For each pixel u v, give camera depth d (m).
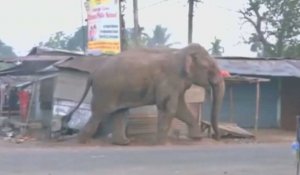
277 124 28.94
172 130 22.25
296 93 28.94
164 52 21.05
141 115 22.05
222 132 22.78
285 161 15.28
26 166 13.95
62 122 22.16
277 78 28.94
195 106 23.25
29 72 28.14
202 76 20.94
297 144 11.54
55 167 13.84
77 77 22.47
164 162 14.96
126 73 20.56
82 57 22.61
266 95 28.89
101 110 20.69
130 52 21.11
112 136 20.64
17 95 29.00
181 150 18.25
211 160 15.47
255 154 16.98
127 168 13.79
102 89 20.67
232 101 27.81
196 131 21.38
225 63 27.11
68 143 20.62
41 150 18.02
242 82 25.72
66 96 22.50
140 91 20.59
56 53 29.23
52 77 23.92
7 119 25.62
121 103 20.69
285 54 47.88
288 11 48.16
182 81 20.66
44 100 24.55
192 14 38.16
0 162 14.66
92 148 19.00
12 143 20.67
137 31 35.00
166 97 20.48
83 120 22.27
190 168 13.88
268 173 13.12
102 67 20.91
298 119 11.48
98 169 13.57
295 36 48.56
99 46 25.56
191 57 20.67
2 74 28.88
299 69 27.31
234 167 14.11
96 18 25.69
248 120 28.61
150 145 20.31
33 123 24.45
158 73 20.59
